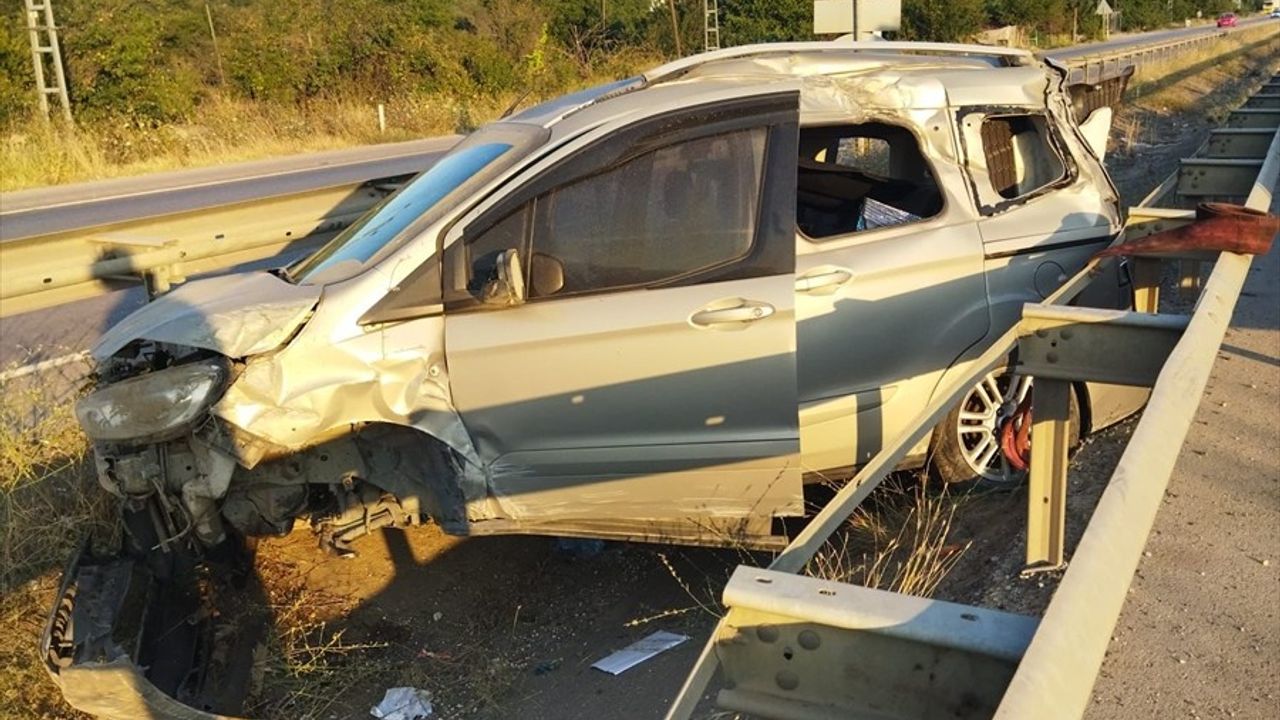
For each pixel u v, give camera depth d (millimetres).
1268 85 12250
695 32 39656
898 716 1793
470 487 3982
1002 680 1698
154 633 3977
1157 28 91562
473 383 3871
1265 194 5488
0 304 4672
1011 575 3803
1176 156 14078
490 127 4605
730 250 3938
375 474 4086
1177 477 4434
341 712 3902
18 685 3814
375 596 4617
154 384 3678
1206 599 3535
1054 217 4805
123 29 25828
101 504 4637
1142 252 4078
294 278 4270
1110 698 3062
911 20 43781
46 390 6289
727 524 4043
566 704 3803
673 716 1701
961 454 4680
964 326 4473
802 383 4148
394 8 32219
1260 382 5492
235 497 4062
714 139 4023
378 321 3836
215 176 20422
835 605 1785
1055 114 5016
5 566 4383
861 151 5176
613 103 4195
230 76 29234
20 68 24797
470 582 4699
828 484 4422
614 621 4344
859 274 4219
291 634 4273
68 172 21062
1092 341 3375
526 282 3904
